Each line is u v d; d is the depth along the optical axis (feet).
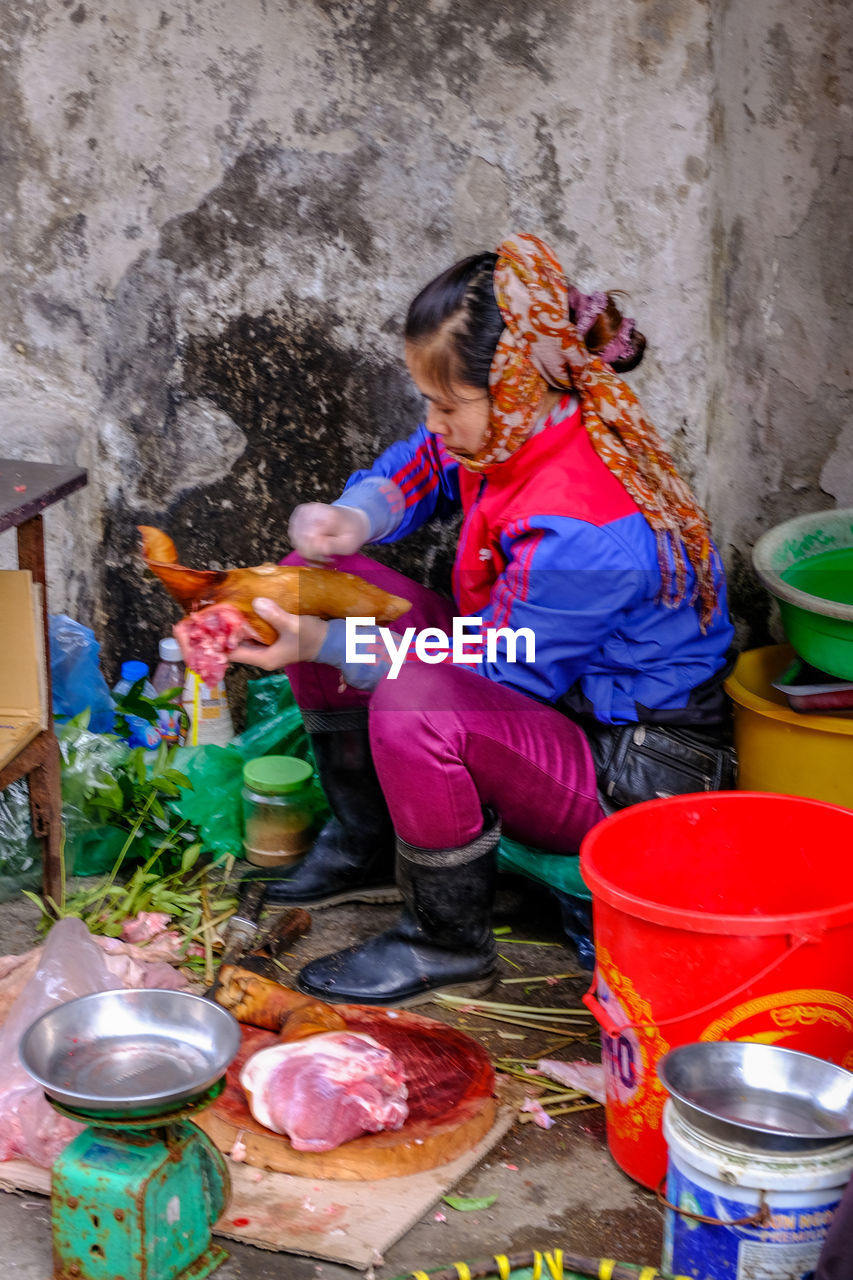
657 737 8.70
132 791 10.17
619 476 8.29
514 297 7.94
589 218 10.30
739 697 9.12
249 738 11.16
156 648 12.12
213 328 11.31
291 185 10.86
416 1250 6.53
